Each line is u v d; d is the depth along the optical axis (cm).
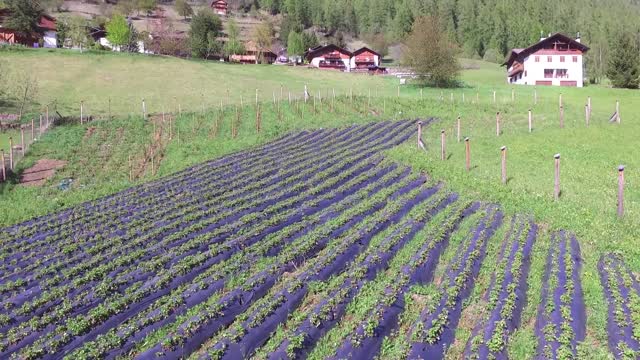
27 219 2609
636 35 11300
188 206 2608
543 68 8044
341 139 3916
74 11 14888
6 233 2381
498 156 3206
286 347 1309
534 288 1547
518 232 1995
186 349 1379
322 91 6356
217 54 11169
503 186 2589
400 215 2256
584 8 17375
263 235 2114
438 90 6581
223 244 2009
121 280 1762
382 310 1435
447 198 2444
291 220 2264
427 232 2055
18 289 1784
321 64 10725
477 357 1216
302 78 7612
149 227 2309
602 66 10394
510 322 1373
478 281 1645
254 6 19512
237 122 4503
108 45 10712
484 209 2291
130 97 5697
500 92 6322
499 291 1516
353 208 2350
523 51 8088
